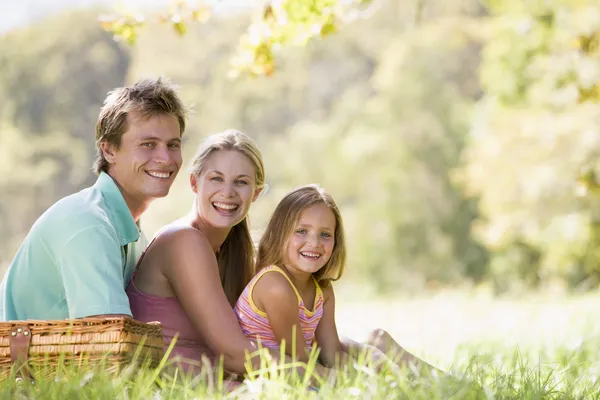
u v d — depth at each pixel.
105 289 3.97
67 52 56.00
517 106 24.89
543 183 21.61
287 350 4.52
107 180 4.36
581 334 7.34
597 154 20.53
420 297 23.42
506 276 29.86
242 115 52.66
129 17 7.51
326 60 52.06
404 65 37.38
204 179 4.59
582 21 16.72
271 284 4.53
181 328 4.34
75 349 3.59
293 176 40.19
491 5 26.17
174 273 4.29
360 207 36.81
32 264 4.17
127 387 3.33
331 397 3.37
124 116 4.39
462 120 36.25
